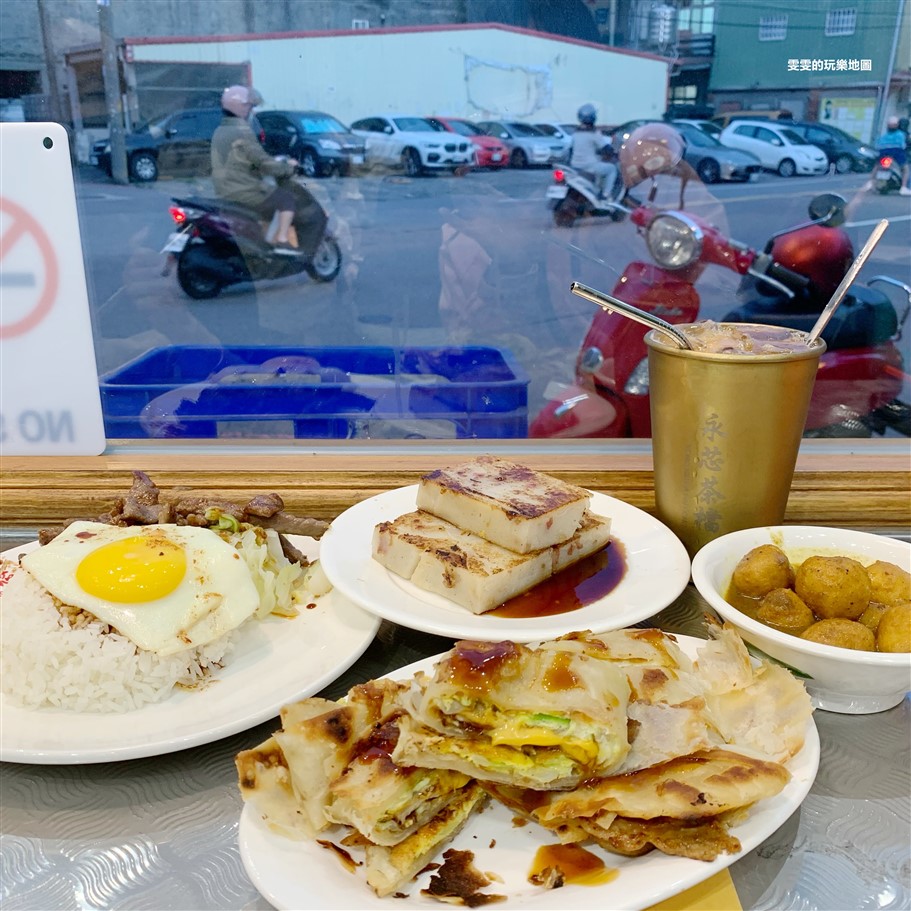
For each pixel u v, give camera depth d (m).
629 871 0.80
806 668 1.02
